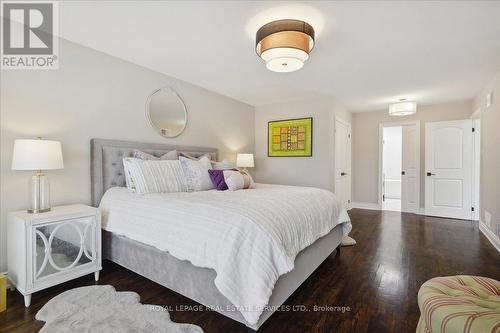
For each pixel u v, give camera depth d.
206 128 3.91
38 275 1.82
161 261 1.89
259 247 1.46
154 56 2.73
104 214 2.33
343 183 5.02
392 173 8.08
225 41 2.39
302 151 4.46
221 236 1.51
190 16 1.98
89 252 2.12
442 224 4.20
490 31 2.16
